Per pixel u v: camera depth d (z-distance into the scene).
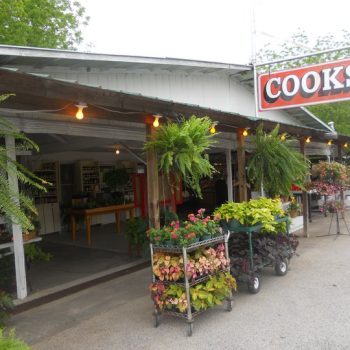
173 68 8.98
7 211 2.43
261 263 5.49
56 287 5.91
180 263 4.32
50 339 4.23
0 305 4.52
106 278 6.43
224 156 12.46
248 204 5.89
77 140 8.28
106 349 3.96
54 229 10.91
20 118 5.23
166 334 4.23
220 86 10.92
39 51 5.49
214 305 4.70
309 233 9.91
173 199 8.15
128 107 4.63
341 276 5.98
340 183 9.66
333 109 20.27
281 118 13.54
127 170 12.50
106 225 12.09
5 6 12.16
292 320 4.43
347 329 4.15
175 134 4.88
